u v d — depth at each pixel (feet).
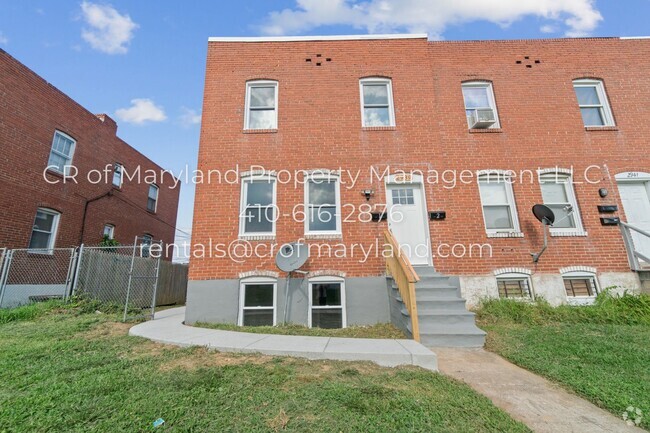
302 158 28.55
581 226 27.96
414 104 30.22
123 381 12.00
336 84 30.68
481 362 15.92
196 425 9.14
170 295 40.91
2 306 30.78
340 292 25.94
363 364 14.56
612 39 32.91
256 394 11.13
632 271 26.68
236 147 28.68
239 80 30.53
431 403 10.65
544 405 11.35
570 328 20.51
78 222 43.39
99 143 48.14
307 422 9.34
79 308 26.94
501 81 31.65
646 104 31.19
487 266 26.81
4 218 33.63
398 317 22.22
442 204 27.78
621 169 29.27
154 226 61.67
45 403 10.16
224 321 24.88
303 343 17.25
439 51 32.37
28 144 36.76
